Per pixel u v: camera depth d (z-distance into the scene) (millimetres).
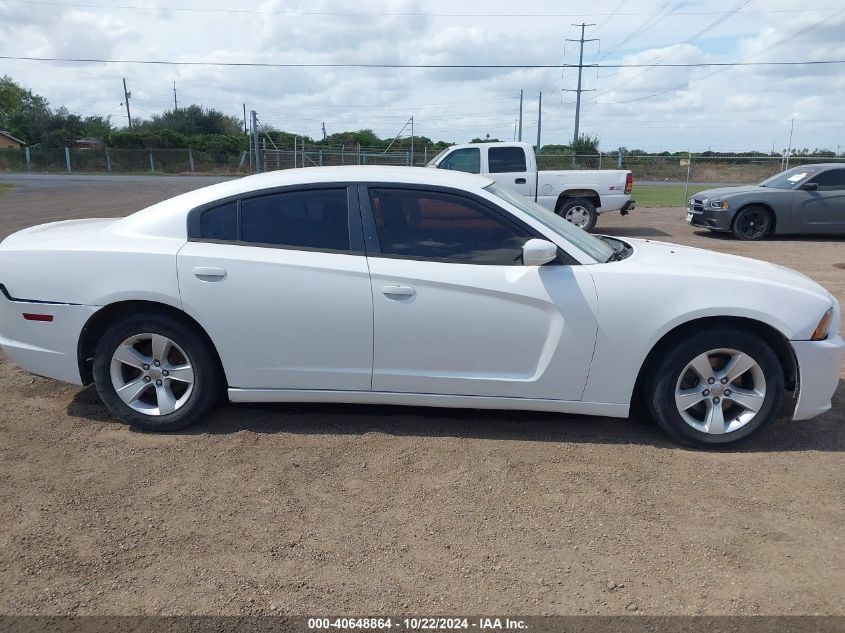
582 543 3090
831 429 4301
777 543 3092
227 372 4082
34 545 3068
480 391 4012
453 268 3910
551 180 14445
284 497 3465
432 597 2729
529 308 3877
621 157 27312
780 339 3975
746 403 3939
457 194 4016
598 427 4312
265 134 42500
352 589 2777
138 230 4156
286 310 3953
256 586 2797
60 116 74250
